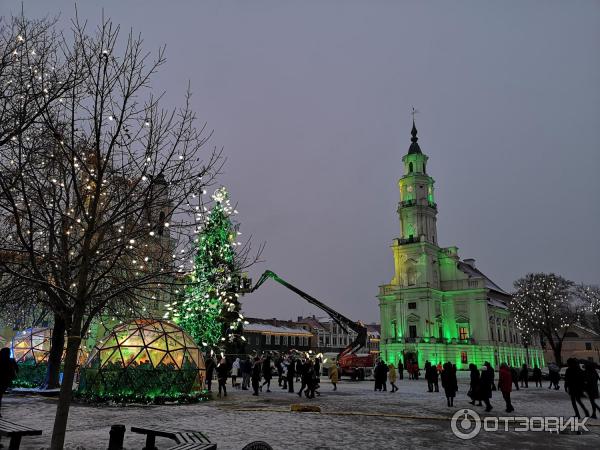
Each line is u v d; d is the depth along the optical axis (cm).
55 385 1777
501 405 1750
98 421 1179
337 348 8525
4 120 803
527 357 8175
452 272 7294
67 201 809
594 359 9194
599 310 6512
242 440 949
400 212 7575
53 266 749
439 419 1312
